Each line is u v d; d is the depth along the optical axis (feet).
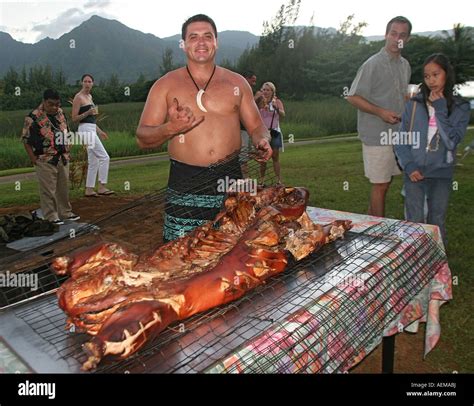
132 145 48.83
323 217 10.39
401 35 15.33
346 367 6.07
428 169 13.42
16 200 26.35
